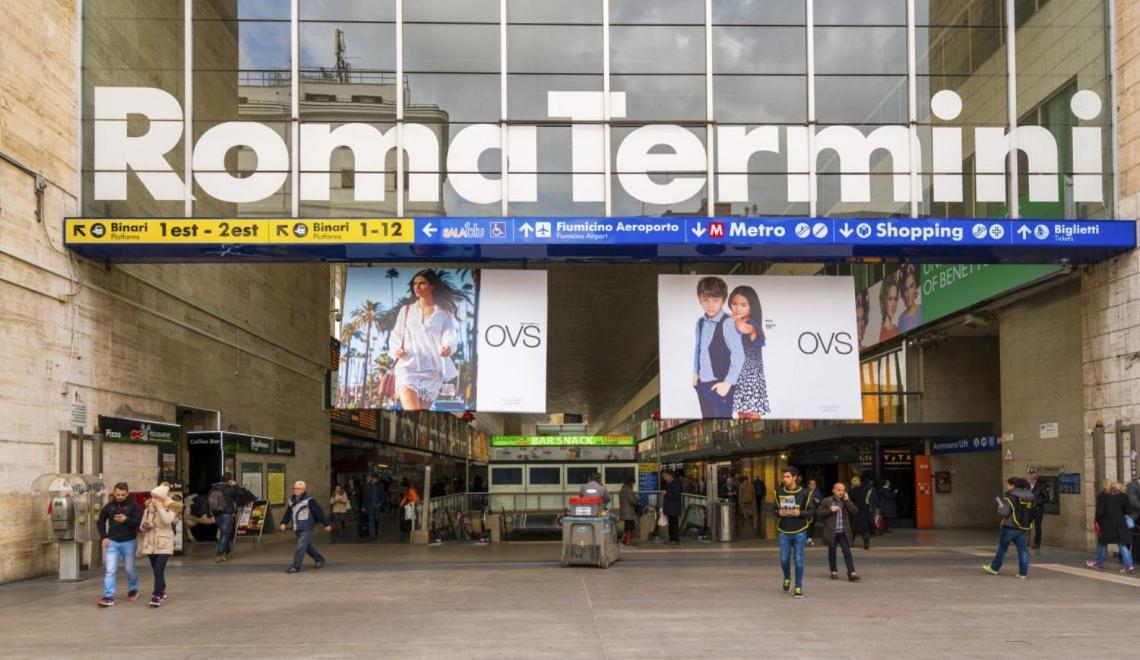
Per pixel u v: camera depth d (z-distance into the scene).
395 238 16.28
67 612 11.10
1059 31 17.39
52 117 15.08
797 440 27.89
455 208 16.69
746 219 16.50
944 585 13.02
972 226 16.34
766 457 37.56
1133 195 16.45
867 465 26.78
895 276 25.28
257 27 16.94
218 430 20.56
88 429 15.53
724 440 43.00
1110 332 16.84
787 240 16.41
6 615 10.90
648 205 16.77
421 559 17.31
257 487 22.73
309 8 17.02
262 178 16.61
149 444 17.52
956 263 17.67
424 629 9.71
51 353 14.60
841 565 15.54
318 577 14.51
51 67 15.06
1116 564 15.51
